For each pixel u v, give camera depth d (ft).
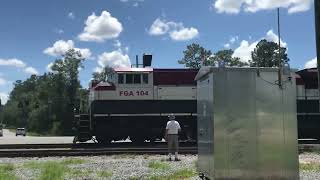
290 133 33.99
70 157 69.46
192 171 50.24
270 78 34.04
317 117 99.19
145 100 98.89
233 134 33.65
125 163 59.98
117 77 98.99
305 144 89.71
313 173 48.49
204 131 37.06
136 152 74.08
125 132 98.43
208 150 35.55
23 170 52.70
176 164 58.59
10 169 53.93
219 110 33.60
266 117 33.88
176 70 100.22
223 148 33.60
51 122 393.50
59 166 54.65
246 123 33.71
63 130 369.50
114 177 46.70
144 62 103.19
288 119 34.01
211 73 34.35
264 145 33.76
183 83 99.40
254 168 33.65
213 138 33.63
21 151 73.72
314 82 99.60
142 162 61.21
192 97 98.99
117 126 98.37
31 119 425.69
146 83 99.25
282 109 34.01
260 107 33.86
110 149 77.97
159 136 99.45
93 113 97.86
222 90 33.68
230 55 283.79
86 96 112.16
